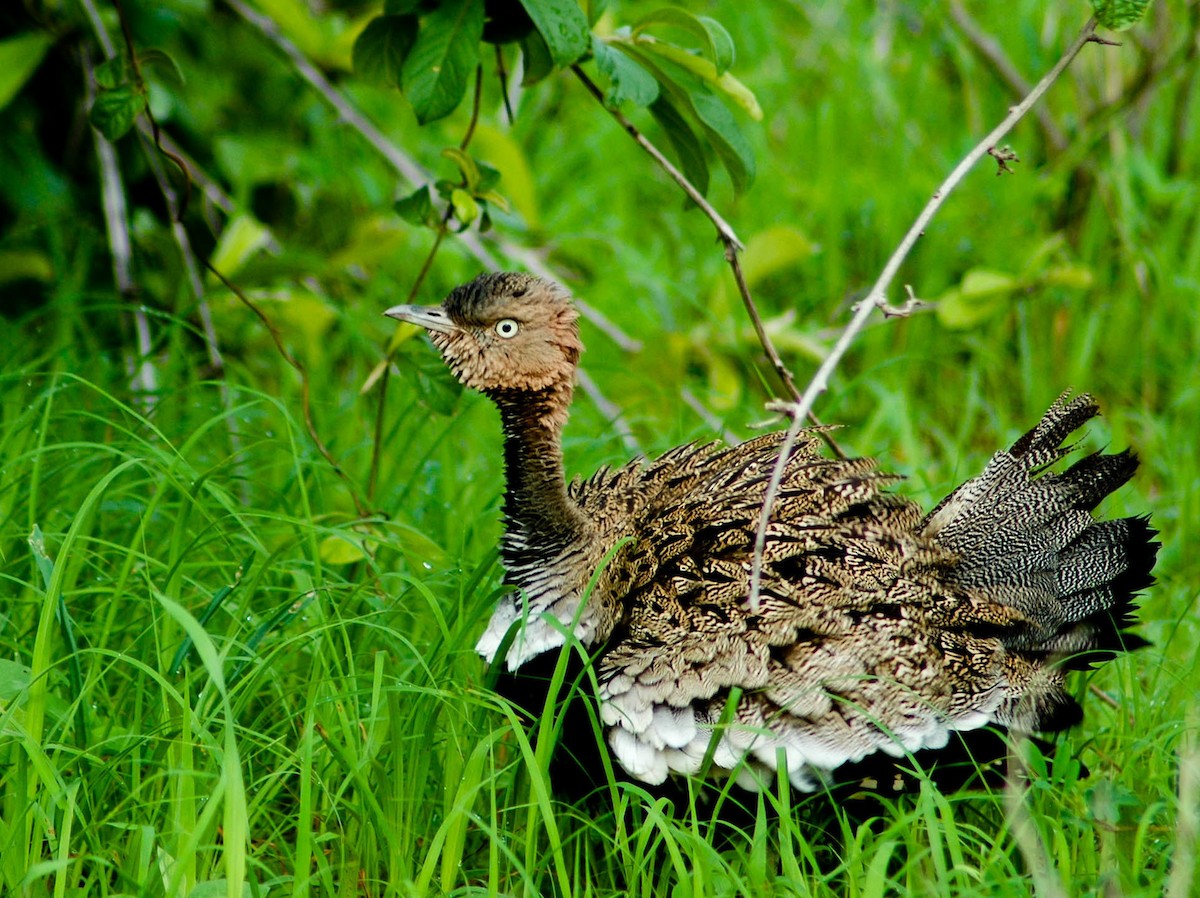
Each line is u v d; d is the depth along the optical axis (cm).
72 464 898
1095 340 1205
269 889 655
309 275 1175
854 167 1405
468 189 908
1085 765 777
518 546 756
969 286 1102
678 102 848
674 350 1136
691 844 646
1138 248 1261
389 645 823
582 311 1159
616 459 997
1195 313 1211
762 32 1575
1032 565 799
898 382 1190
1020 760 718
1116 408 1179
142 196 1216
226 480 959
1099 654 803
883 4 1556
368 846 673
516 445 759
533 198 1221
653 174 1494
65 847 602
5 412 997
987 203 1342
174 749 685
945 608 745
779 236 1166
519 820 719
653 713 704
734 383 1139
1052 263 1262
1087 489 817
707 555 744
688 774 695
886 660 716
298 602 801
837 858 724
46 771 619
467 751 727
